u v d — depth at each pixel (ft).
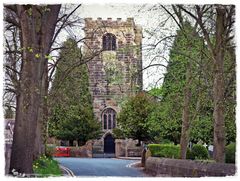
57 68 81.35
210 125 76.84
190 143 112.57
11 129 47.55
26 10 43.37
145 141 160.66
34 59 43.73
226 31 53.78
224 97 55.52
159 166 69.82
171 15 64.39
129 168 89.76
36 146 64.23
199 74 65.05
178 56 67.92
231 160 71.36
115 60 102.89
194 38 63.82
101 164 102.73
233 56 54.44
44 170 55.42
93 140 179.83
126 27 175.73
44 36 45.75
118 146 164.76
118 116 174.40
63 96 88.43
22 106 43.34
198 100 69.62
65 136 166.81
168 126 81.00
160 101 82.58
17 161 42.60
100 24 117.60
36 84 43.80
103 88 185.37
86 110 169.17
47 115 80.23
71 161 115.96
